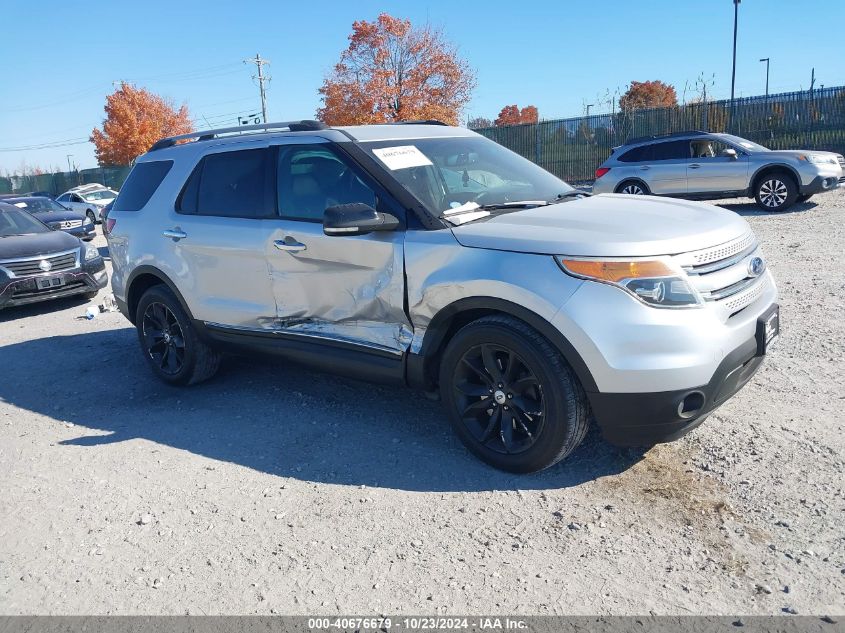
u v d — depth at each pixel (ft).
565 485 12.09
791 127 71.05
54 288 30.76
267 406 16.71
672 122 79.20
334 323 14.55
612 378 10.96
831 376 15.71
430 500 11.95
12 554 11.28
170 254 17.43
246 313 16.01
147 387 18.95
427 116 104.78
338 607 9.41
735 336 11.39
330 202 14.34
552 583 9.58
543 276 11.40
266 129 16.42
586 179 86.48
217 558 10.73
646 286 10.96
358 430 14.94
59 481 13.62
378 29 102.99
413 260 12.89
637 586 9.39
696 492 11.53
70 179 164.86
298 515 11.79
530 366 11.64
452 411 12.98
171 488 13.02
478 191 14.56
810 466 11.96
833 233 34.17
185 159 17.75
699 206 13.82
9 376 20.93
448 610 9.20
